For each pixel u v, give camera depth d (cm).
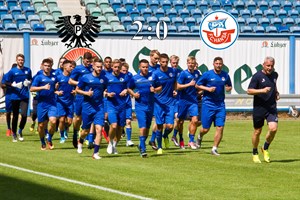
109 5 5200
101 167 2134
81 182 1831
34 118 3441
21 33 4144
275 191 1719
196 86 2508
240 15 5303
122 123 2525
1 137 3194
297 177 1948
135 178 1911
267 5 5481
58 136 3228
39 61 4172
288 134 3375
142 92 2419
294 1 5559
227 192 1700
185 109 2700
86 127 2445
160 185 1794
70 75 2822
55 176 1936
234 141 3011
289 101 4412
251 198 1625
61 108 2897
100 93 2367
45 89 2588
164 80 2538
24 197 1623
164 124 2822
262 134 3388
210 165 2200
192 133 2734
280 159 2372
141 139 2423
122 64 2769
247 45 4403
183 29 4912
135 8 5162
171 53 4316
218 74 2491
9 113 3253
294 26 5278
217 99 2506
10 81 3009
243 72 4403
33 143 2923
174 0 5306
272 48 4431
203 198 1616
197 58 4350
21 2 5094
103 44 4241
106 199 1589
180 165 2195
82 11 5144
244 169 2108
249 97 4378
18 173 1991
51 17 4928
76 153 2533
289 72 4453
